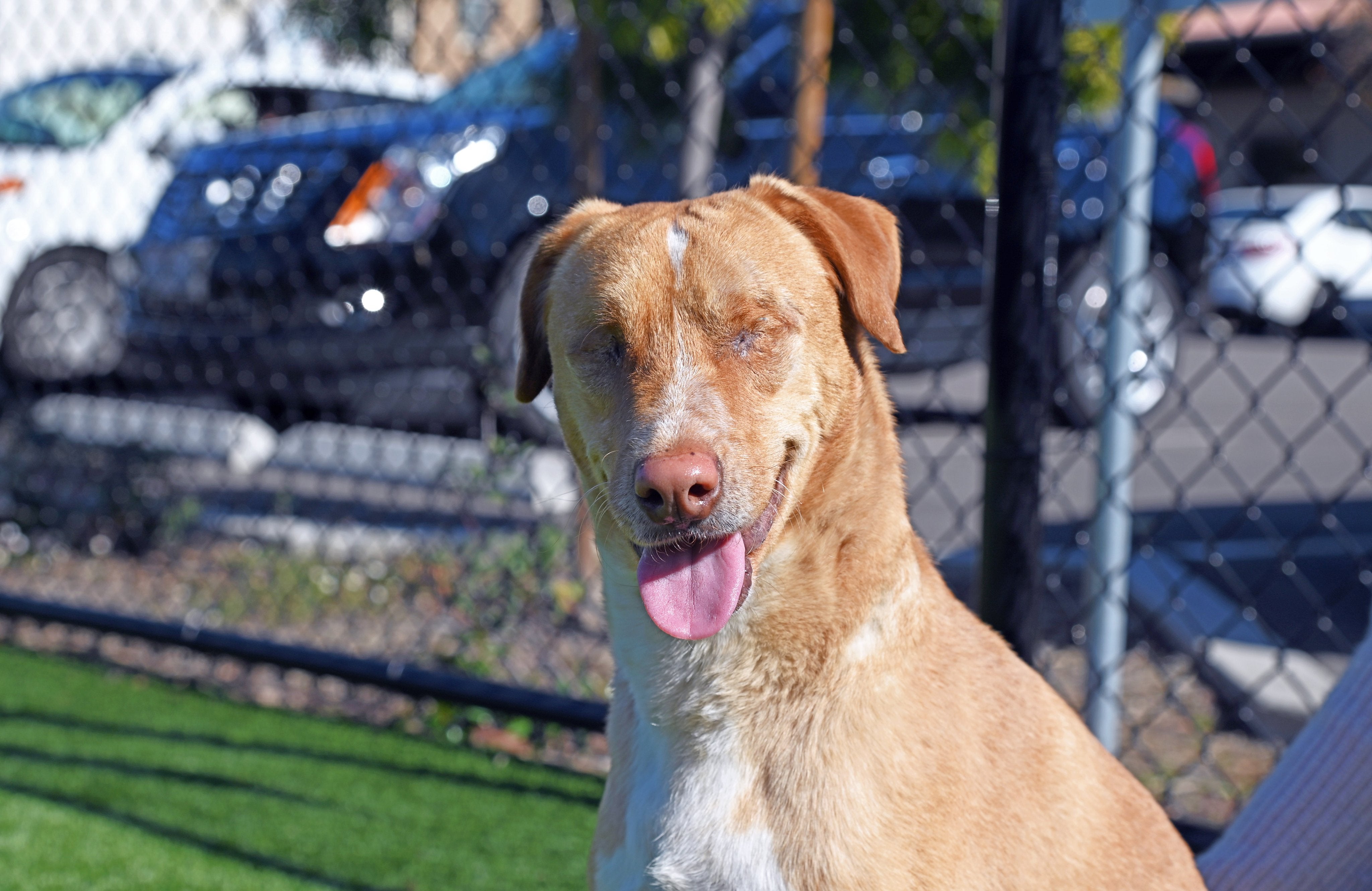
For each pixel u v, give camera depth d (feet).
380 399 17.97
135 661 15.61
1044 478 14.30
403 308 17.47
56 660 15.61
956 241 18.11
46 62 24.82
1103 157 16.39
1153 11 10.26
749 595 6.89
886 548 6.98
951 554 17.06
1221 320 14.05
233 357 18.35
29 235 20.18
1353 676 7.11
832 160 17.42
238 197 18.79
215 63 21.54
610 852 7.41
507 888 9.85
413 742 13.01
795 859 6.59
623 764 7.54
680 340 7.19
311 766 12.34
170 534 18.99
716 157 17.61
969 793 6.61
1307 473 24.71
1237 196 31.37
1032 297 8.90
